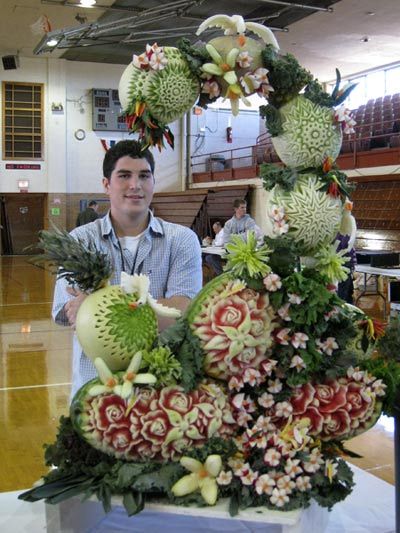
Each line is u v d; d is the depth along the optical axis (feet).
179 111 4.10
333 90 4.34
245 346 3.82
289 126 4.21
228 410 3.90
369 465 10.59
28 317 25.88
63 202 55.01
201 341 3.85
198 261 6.73
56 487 3.76
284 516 3.61
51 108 54.03
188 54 4.02
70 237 4.04
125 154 6.21
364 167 38.01
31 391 15.29
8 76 52.95
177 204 52.95
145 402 3.77
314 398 4.03
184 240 6.62
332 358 4.12
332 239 4.28
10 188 53.98
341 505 5.09
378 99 45.73
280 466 3.76
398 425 4.28
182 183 58.34
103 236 6.40
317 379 4.13
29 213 55.42
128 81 3.99
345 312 4.14
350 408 4.05
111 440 3.76
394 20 39.24
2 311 27.40
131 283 3.98
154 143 4.18
